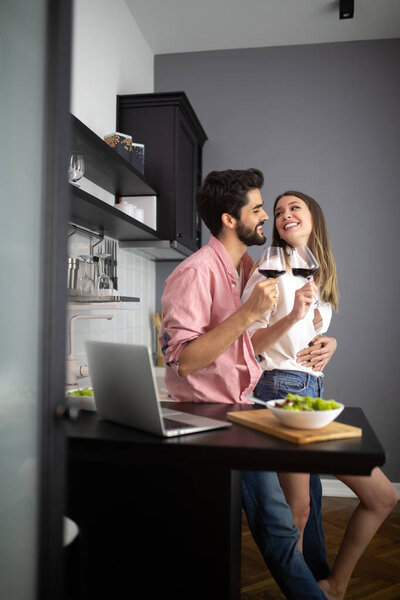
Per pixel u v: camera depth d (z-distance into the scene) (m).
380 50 3.89
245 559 2.56
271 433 1.30
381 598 2.18
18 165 0.85
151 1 3.45
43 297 0.83
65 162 0.86
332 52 3.94
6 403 0.85
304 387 1.97
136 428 1.34
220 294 1.75
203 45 4.01
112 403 1.39
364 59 3.91
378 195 3.86
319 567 2.03
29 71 0.85
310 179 3.93
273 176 3.97
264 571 2.42
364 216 3.87
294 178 3.95
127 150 2.86
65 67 0.85
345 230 3.88
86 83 2.78
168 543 1.36
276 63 4.00
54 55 0.83
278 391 1.96
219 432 1.33
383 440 3.79
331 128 3.93
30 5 0.84
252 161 4.00
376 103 3.88
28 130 0.84
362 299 3.85
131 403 1.31
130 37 3.56
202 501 1.33
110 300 2.23
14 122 0.85
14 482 0.85
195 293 1.67
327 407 1.32
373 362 3.82
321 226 2.20
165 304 1.70
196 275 1.68
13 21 0.85
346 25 3.72
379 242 3.85
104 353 1.36
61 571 0.87
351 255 3.87
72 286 2.20
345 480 1.94
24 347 0.84
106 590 1.41
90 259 2.39
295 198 2.18
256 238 1.85
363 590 2.25
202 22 3.69
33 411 0.84
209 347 1.59
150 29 3.79
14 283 0.85
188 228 3.62
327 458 1.15
